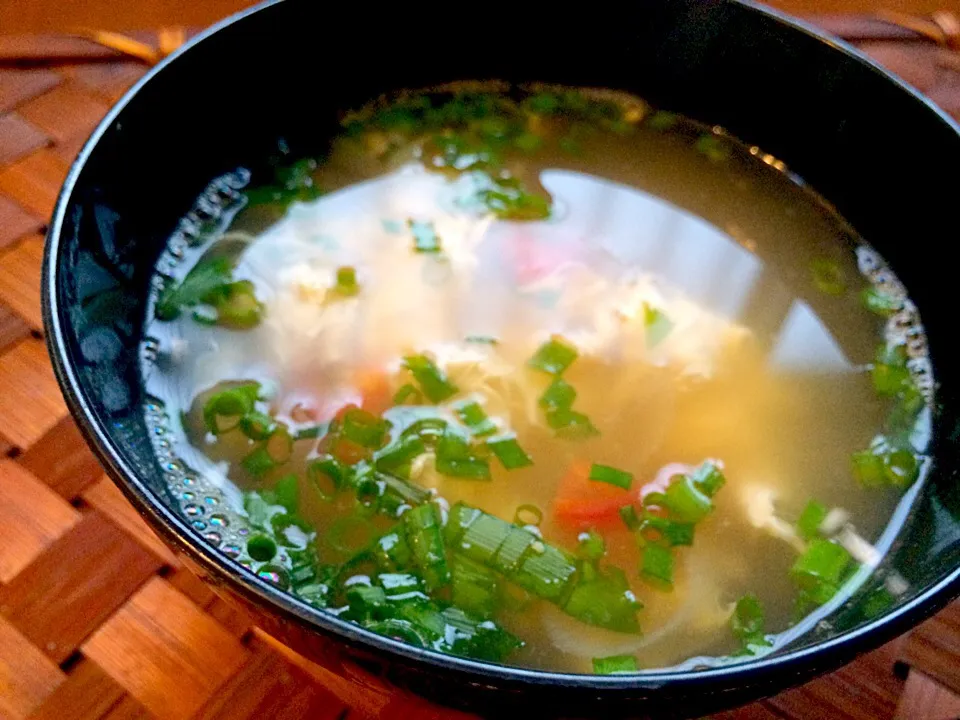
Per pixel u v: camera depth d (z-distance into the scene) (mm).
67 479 120
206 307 136
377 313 140
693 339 142
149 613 112
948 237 134
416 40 151
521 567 113
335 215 151
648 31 153
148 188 128
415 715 107
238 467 121
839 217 155
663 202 161
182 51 123
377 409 129
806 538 123
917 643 113
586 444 129
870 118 140
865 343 143
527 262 149
